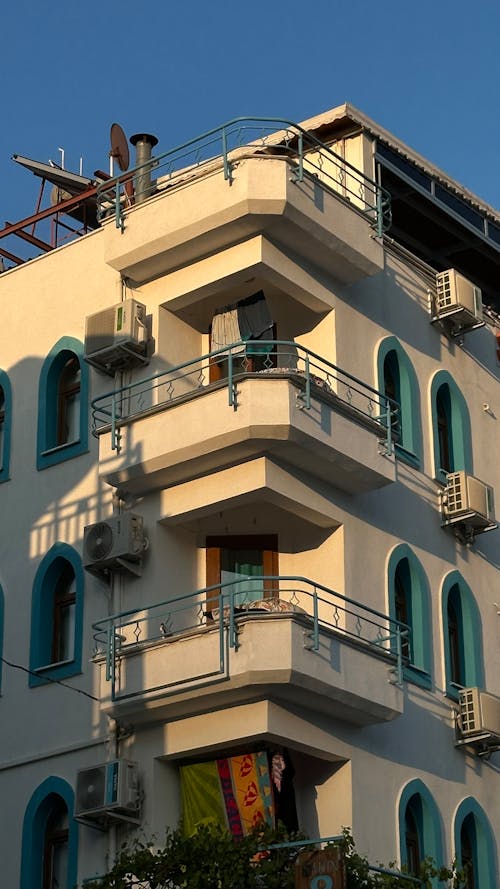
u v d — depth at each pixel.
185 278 32.19
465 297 35.88
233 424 29.62
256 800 29.03
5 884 30.59
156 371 31.98
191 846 26.33
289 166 31.05
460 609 34.41
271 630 28.28
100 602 31.36
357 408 32.53
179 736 29.45
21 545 33.03
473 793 33.00
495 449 36.94
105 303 33.47
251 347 32.31
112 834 29.47
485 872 32.59
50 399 33.78
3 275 35.62
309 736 29.33
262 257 31.12
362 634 30.92
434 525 34.19
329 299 32.66
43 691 31.61
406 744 31.62
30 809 30.83
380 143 36.00
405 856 30.53
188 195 31.48
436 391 35.31
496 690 34.47
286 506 30.64
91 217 38.56
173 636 29.03
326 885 25.06
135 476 30.91
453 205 37.72
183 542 31.44
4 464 33.94
